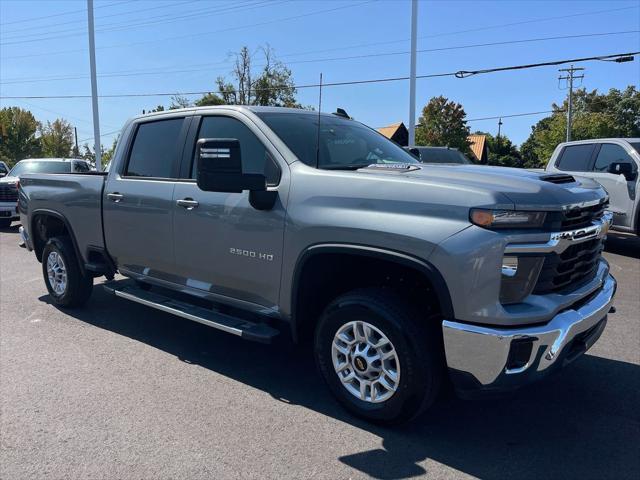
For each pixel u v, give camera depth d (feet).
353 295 11.22
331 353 11.80
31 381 13.76
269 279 12.55
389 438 11.01
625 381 13.73
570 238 10.19
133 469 9.94
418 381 10.42
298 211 11.78
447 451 10.55
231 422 11.68
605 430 11.37
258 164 13.10
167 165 15.37
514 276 9.62
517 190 9.92
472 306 9.58
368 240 10.62
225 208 13.20
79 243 18.39
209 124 14.56
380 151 14.75
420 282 11.16
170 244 14.85
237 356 15.65
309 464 10.10
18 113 190.70
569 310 10.37
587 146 34.71
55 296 20.18
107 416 11.93
